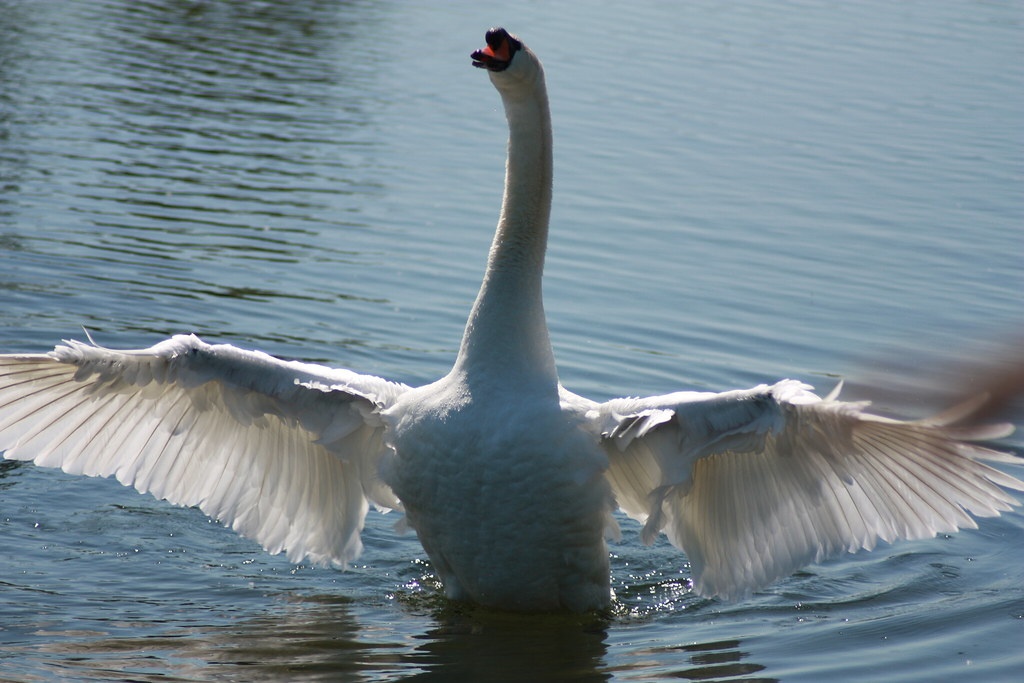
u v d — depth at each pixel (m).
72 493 10.43
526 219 8.02
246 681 7.28
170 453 8.39
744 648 7.91
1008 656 7.76
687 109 22.28
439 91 23.80
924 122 22.11
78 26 27.38
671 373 12.59
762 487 7.77
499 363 7.82
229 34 27.52
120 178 18.03
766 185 18.70
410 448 7.79
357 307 14.02
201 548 9.62
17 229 15.70
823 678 7.42
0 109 20.88
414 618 8.43
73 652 7.64
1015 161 20.17
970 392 6.45
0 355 7.52
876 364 12.73
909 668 7.58
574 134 20.58
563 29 28.03
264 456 8.59
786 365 12.83
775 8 30.70
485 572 8.03
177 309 13.69
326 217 16.95
